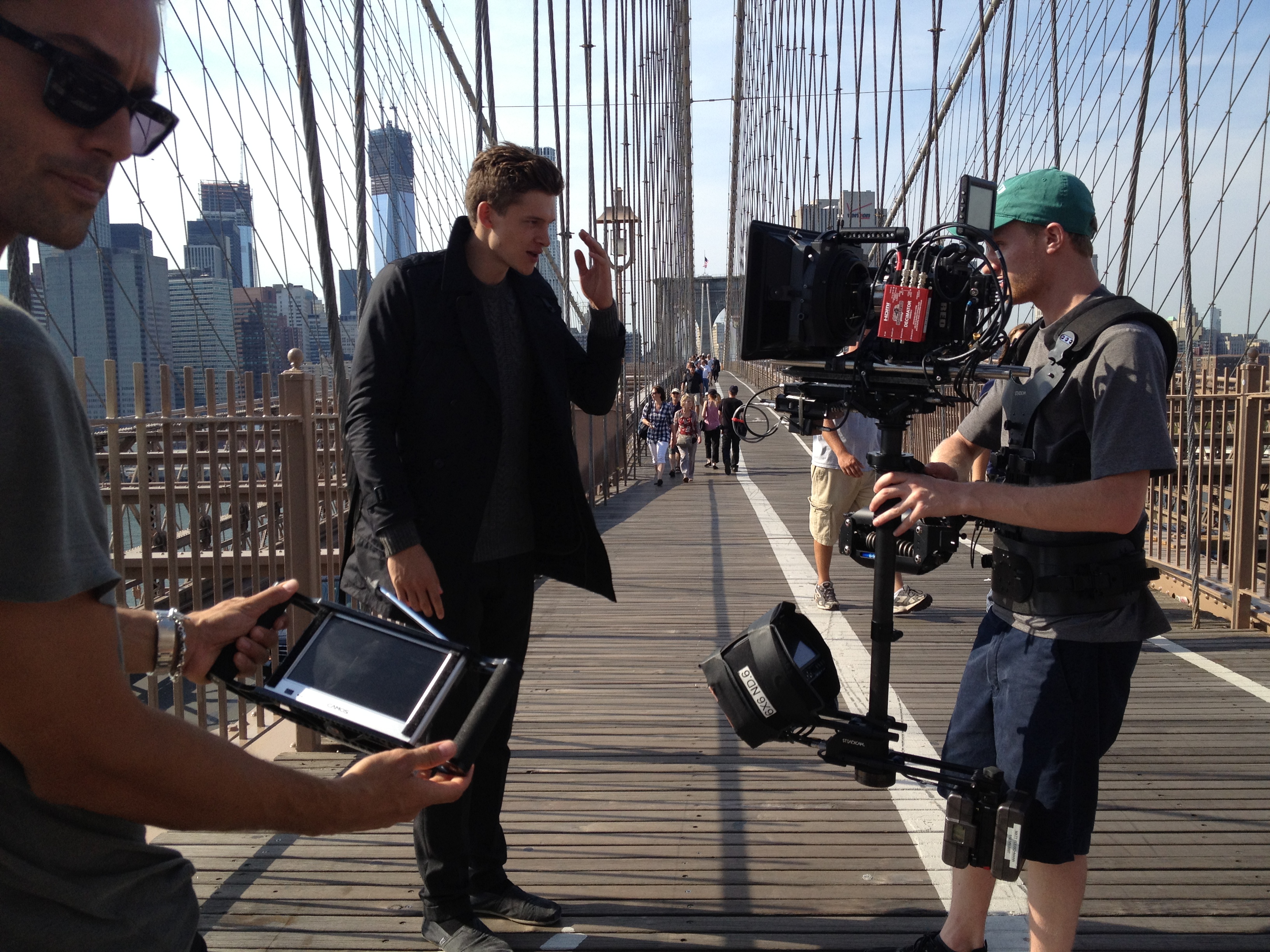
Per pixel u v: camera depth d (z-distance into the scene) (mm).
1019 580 1703
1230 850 2514
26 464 706
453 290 1956
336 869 2436
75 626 736
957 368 1646
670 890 2320
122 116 775
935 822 2680
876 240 1763
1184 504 5832
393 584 1883
